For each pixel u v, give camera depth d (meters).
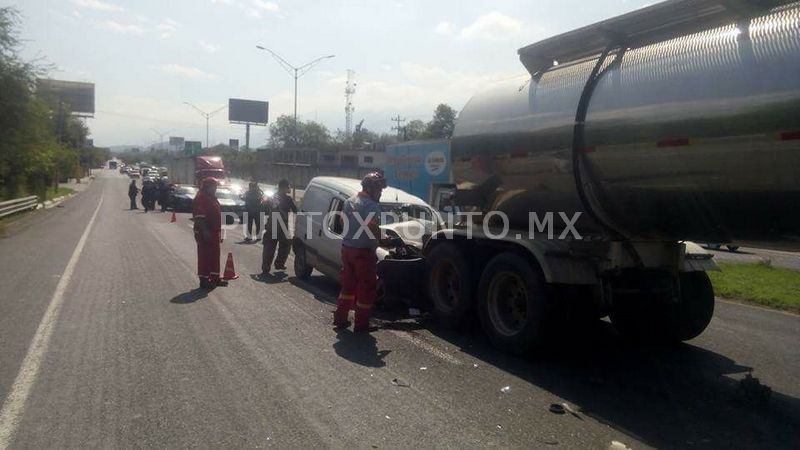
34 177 35.41
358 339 7.46
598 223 6.70
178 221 26.47
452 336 7.78
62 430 4.68
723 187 5.34
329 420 4.98
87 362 6.30
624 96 6.02
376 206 7.77
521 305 7.08
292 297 9.91
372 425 4.90
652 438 4.86
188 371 6.08
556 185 6.86
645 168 5.86
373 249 7.77
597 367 6.69
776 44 4.93
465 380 6.07
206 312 8.65
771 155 4.86
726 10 5.43
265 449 4.44
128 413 5.02
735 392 5.94
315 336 7.52
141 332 7.50
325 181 11.60
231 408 5.17
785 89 4.73
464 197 8.34
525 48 7.41
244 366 6.27
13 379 5.75
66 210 32.25
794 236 5.25
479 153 7.85
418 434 4.76
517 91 7.54
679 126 5.47
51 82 31.28
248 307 9.06
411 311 8.88
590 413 5.32
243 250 16.47
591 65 6.62
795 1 4.99
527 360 6.82
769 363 7.03
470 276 7.78
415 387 5.80
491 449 4.54
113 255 14.55
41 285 10.52
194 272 12.16
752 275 13.73
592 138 6.29
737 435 4.96
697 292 7.53
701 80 5.36
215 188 10.59
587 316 6.75
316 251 10.95
